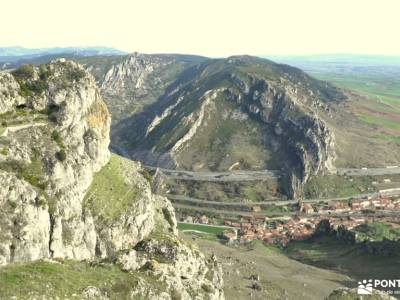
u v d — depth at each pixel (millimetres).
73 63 155000
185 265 123562
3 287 72562
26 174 109375
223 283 165500
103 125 154125
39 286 75938
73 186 120938
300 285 188000
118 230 128625
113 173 148000
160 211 173625
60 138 130875
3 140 114562
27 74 142750
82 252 111812
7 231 90938
